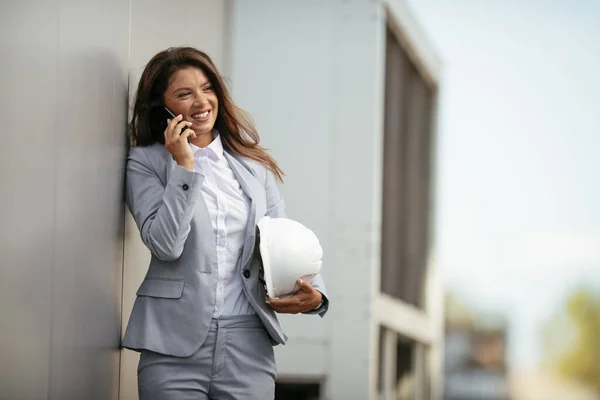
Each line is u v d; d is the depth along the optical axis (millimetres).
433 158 14727
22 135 3350
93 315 4320
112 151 4496
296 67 9570
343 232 9508
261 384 4027
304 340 9430
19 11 3293
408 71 13250
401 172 12781
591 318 55875
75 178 3951
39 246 3559
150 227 3930
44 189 3594
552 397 56969
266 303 4062
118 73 4637
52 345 3746
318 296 4121
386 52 11812
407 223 13164
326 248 9508
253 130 4371
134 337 3920
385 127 11836
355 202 9508
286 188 9516
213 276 3967
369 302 9438
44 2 3531
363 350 9398
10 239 3277
